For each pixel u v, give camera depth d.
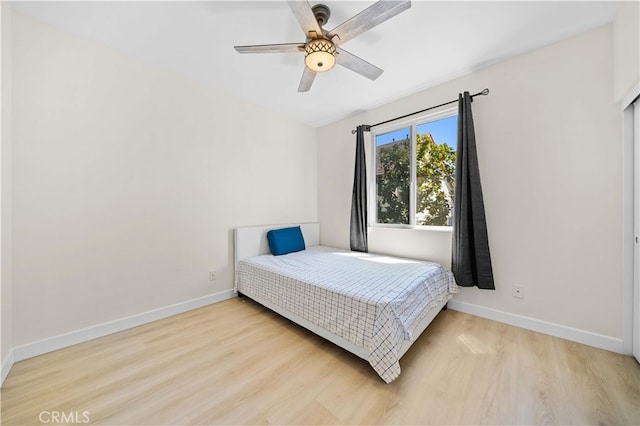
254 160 2.99
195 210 2.47
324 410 1.21
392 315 1.44
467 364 1.54
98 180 1.90
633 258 1.58
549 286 1.89
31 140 1.62
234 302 2.63
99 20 1.66
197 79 2.43
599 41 1.68
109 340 1.85
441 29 1.73
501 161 2.09
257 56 2.06
